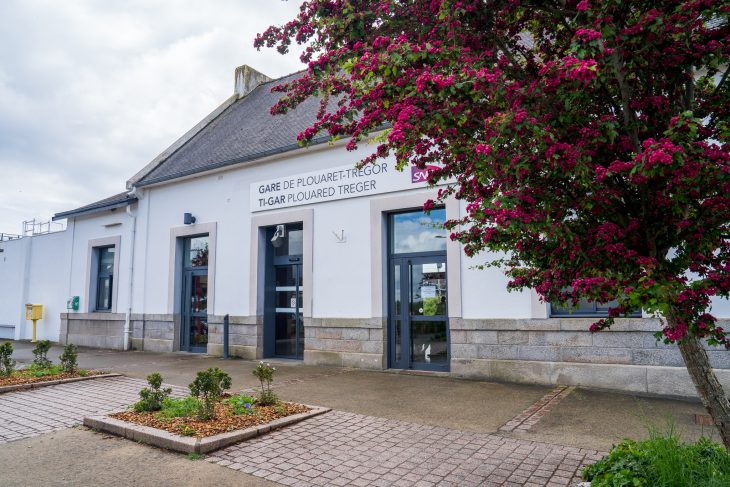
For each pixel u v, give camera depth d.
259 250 11.32
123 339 13.84
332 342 9.86
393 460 4.43
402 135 2.95
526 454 4.52
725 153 2.51
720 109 3.08
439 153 3.37
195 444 4.62
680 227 2.81
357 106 3.43
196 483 4.00
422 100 2.99
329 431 5.29
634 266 2.84
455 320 8.42
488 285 8.19
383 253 9.43
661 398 6.55
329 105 12.41
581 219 3.21
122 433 5.22
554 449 4.64
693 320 2.72
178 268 13.15
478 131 3.13
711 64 3.00
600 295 2.69
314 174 10.48
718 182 2.64
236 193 11.88
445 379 8.16
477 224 3.60
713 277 2.66
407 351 9.16
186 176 12.69
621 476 3.20
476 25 3.49
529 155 2.74
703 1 2.57
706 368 3.15
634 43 2.76
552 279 3.22
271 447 4.79
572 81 2.69
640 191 2.97
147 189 13.95
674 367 6.70
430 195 8.90
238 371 9.37
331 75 3.87
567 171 2.68
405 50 3.09
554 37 3.74
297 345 10.84
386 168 9.45
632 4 2.90
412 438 5.04
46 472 4.28
